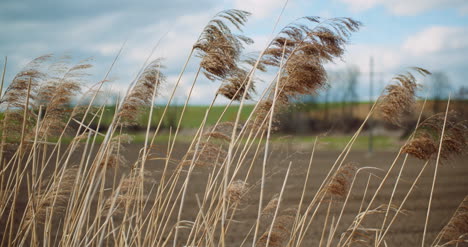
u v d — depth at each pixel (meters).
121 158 3.88
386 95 3.47
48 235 3.87
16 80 3.87
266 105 3.44
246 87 3.10
